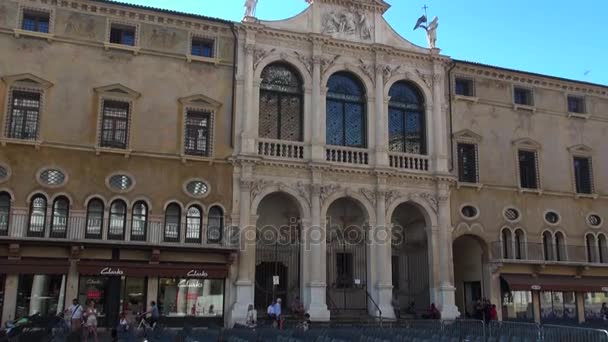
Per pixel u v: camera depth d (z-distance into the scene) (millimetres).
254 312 27812
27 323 21141
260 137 31891
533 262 34406
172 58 30828
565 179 37594
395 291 34906
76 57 29141
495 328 21734
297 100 33281
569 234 36781
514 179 36344
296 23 33344
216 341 18047
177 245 28047
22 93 28094
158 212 29125
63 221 27734
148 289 28047
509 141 36781
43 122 28016
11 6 28359
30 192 27234
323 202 31812
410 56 35219
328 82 34125
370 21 34938
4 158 27156
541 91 38438
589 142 38906
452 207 34500
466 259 36750
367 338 18094
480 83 36969
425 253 34281
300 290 30953
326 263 33250
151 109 29984
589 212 37719
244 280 29422
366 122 33969
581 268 35625
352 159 32906
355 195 32531
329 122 33719
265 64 32406
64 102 28562
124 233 28484
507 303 34250
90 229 28094
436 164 34312
